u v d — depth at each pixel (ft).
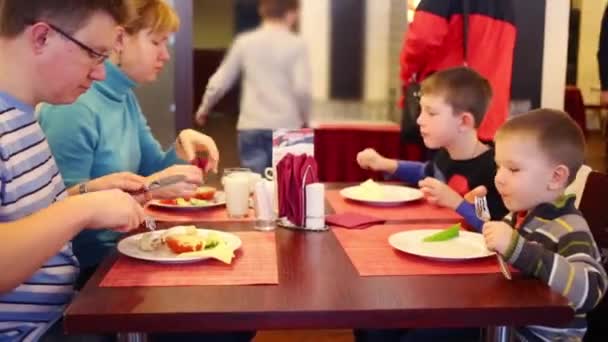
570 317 3.77
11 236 3.75
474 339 5.21
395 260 4.59
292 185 5.45
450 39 9.91
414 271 4.35
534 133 5.02
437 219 5.81
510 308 3.73
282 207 5.55
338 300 3.79
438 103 7.08
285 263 4.51
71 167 5.74
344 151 12.37
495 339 4.10
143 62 6.43
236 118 12.58
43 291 4.47
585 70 14.02
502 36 9.96
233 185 5.84
